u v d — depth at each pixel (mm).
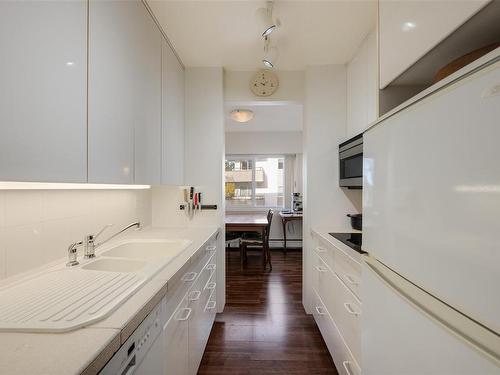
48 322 665
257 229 3809
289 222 5125
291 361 1760
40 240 1103
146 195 2238
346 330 1414
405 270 669
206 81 2295
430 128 567
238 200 5371
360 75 1961
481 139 437
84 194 1409
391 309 729
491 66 420
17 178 661
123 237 1815
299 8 1530
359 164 1844
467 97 466
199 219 2324
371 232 886
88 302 781
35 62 717
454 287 497
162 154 1729
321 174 2301
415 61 775
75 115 872
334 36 1828
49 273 1050
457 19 606
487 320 427
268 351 1864
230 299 2756
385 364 764
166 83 1816
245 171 5363
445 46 719
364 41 1876
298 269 3836
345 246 1543
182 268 1174
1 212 933
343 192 2297
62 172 812
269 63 1872
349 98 2201
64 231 1249
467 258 466
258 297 2803
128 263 1262
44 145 744
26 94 688
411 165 644
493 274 417
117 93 1142
